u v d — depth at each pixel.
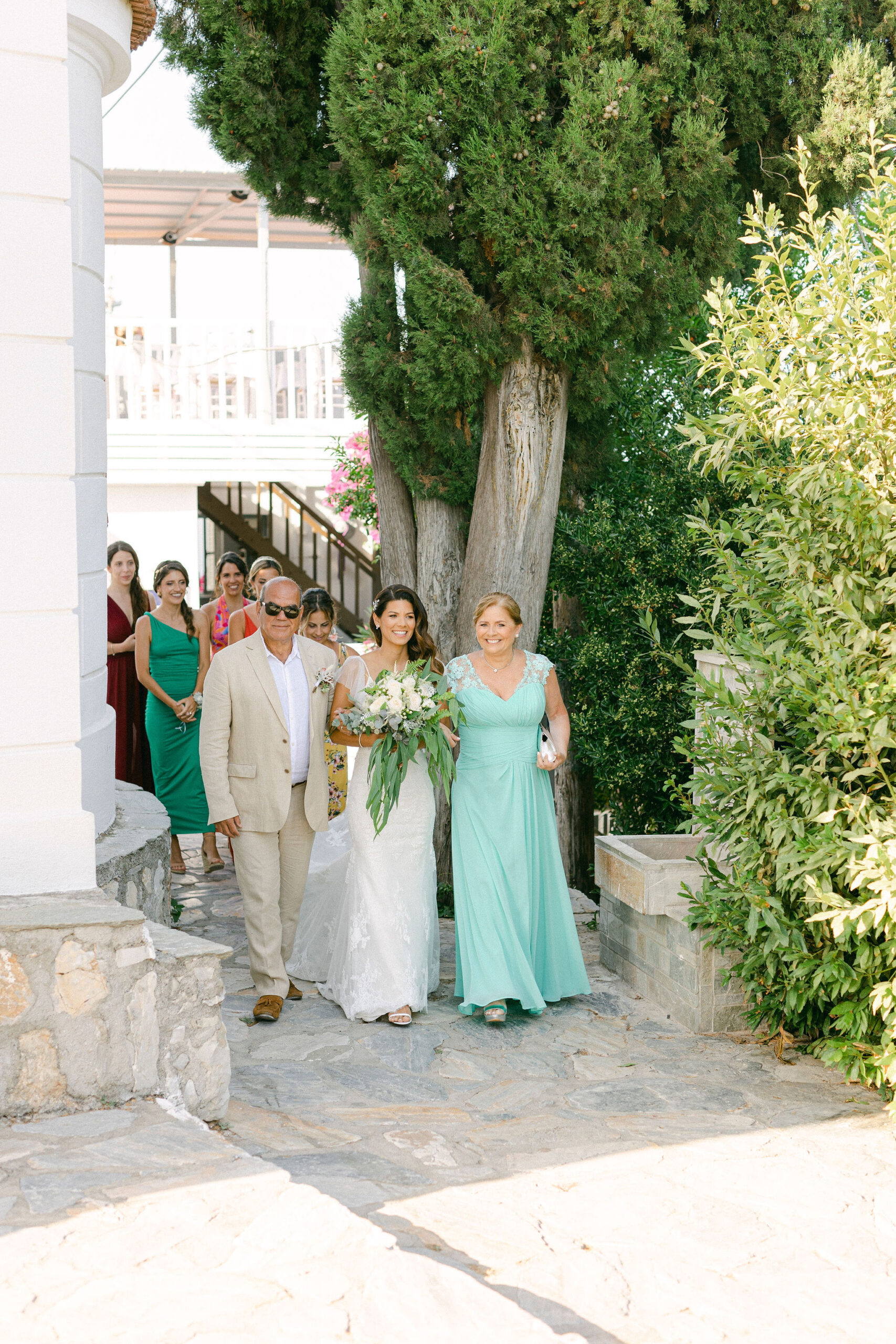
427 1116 3.86
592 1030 4.83
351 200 6.58
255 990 5.23
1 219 3.62
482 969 4.86
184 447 13.87
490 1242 2.90
